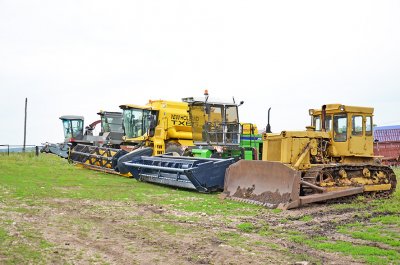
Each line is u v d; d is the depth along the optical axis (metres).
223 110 18.55
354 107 14.06
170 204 11.79
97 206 11.16
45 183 15.70
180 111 21.55
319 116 14.74
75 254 6.60
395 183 14.40
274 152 13.71
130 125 22.20
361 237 8.05
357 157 14.36
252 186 12.59
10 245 6.95
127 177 19.16
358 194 13.23
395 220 9.62
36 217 9.38
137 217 9.83
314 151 13.42
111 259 6.40
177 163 15.70
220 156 18.11
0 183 15.06
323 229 8.84
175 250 6.98
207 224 9.20
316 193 12.31
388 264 6.27
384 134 38.88
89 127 33.94
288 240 7.83
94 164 21.61
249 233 8.43
